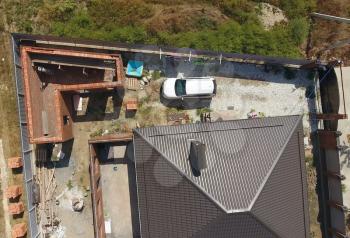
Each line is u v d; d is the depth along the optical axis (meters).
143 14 26.97
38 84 24.86
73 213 25.95
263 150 22.05
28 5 26.58
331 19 25.98
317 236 26.59
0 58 25.91
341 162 26.89
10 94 25.91
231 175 21.14
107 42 25.19
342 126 26.94
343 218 24.98
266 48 26.52
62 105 23.78
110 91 26.02
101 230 24.97
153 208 22.23
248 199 20.36
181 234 21.59
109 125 26.09
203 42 26.28
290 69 26.62
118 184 26.14
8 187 25.70
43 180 25.84
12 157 25.70
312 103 26.81
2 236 25.91
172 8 27.33
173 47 25.33
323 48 27.52
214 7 27.61
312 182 26.62
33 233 25.14
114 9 26.80
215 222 20.52
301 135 23.27
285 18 27.78
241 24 27.56
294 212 22.36
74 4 26.88
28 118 23.05
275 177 21.56
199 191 20.70
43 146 25.61
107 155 25.98
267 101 26.67
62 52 23.64
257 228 20.80
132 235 26.06
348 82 27.02
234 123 22.91
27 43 25.56
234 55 25.70
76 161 25.98
